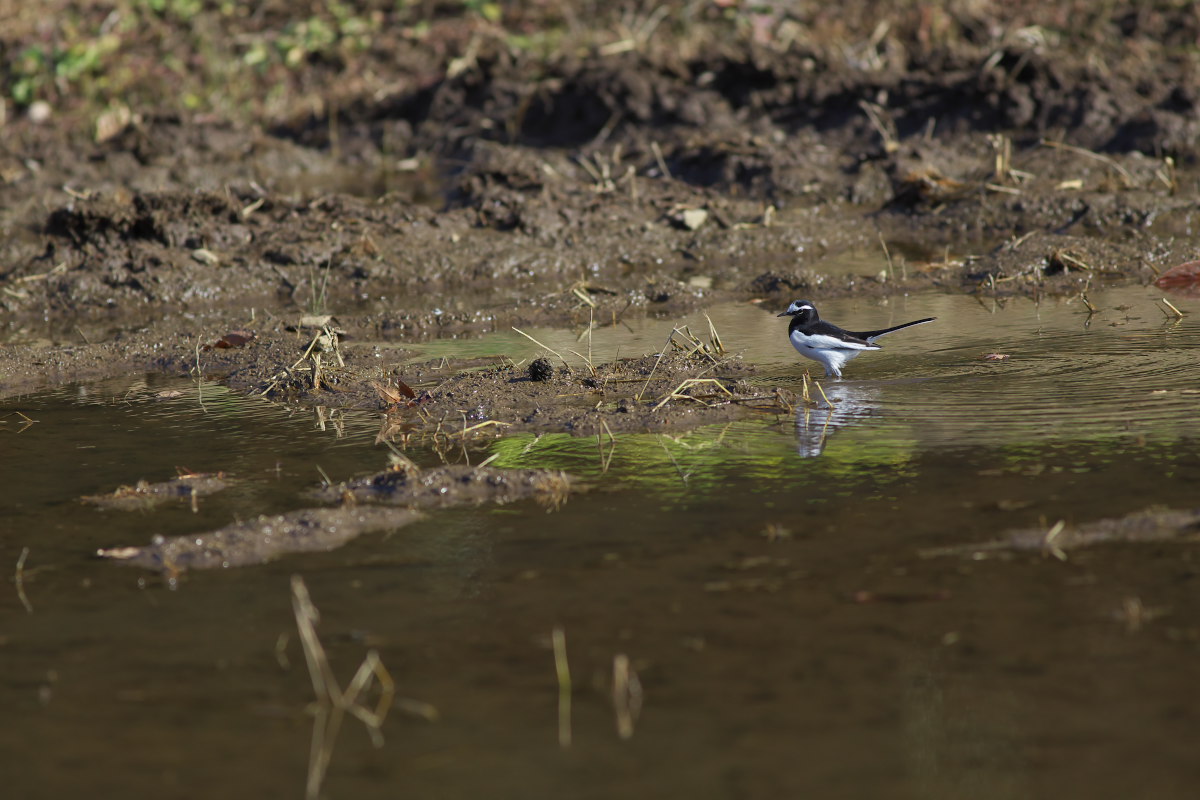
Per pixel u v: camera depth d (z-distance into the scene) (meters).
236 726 7.08
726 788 6.29
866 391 12.91
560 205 22.20
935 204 22.08
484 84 27.72
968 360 13.87
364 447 11.98
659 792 6.28
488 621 8.18
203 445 12.28
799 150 24.41
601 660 7.61
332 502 10.45
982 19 28.55
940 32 28.17
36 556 9.57
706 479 10.58
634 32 29.31
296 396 14.04
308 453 11.88
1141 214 20.39
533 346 15.78
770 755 6.55
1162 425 11.13
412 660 7.73
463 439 12.07
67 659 7.91
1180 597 7.97
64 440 12.63
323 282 19.38
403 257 20.12
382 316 17.39
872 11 29.20
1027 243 19.14
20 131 27.22
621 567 8.88
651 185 23.50
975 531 9.12
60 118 27.81
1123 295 16.72
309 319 17.17
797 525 9.45
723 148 24.12
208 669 7.74
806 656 7.52
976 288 17.70
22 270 19.91
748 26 29.27
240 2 31.56
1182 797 6.01
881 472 10.46
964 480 10.14
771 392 13.01
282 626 8.27
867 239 21.25
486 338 16.44
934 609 8.00
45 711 7.29
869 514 9.57
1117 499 9.52
